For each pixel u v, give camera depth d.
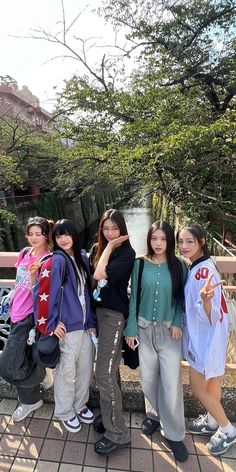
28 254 2.00
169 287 1.77
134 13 9.37
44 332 1.73
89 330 1.92
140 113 8.98
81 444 1.85
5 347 1.83
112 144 8.78
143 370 1.87
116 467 1.71
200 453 1.80
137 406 2.13
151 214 26.80
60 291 1.76
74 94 9.62
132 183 9.77
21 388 1.95
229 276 4.25
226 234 7.25
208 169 6.54
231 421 2.08
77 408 1.99
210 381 1.73
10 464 1.72
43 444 1.84
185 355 1.82
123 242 1.81
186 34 9.51
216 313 1.63
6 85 22.00
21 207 16.12
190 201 7.06
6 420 2.03
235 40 9.27
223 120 5.96
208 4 9.00
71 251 1.89
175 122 7.13
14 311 1.87
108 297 1.77
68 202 23.55
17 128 15.00
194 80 9.66
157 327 1.82
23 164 15.09
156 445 1.85
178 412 1.78
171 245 1.79
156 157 5.97
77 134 10.32
